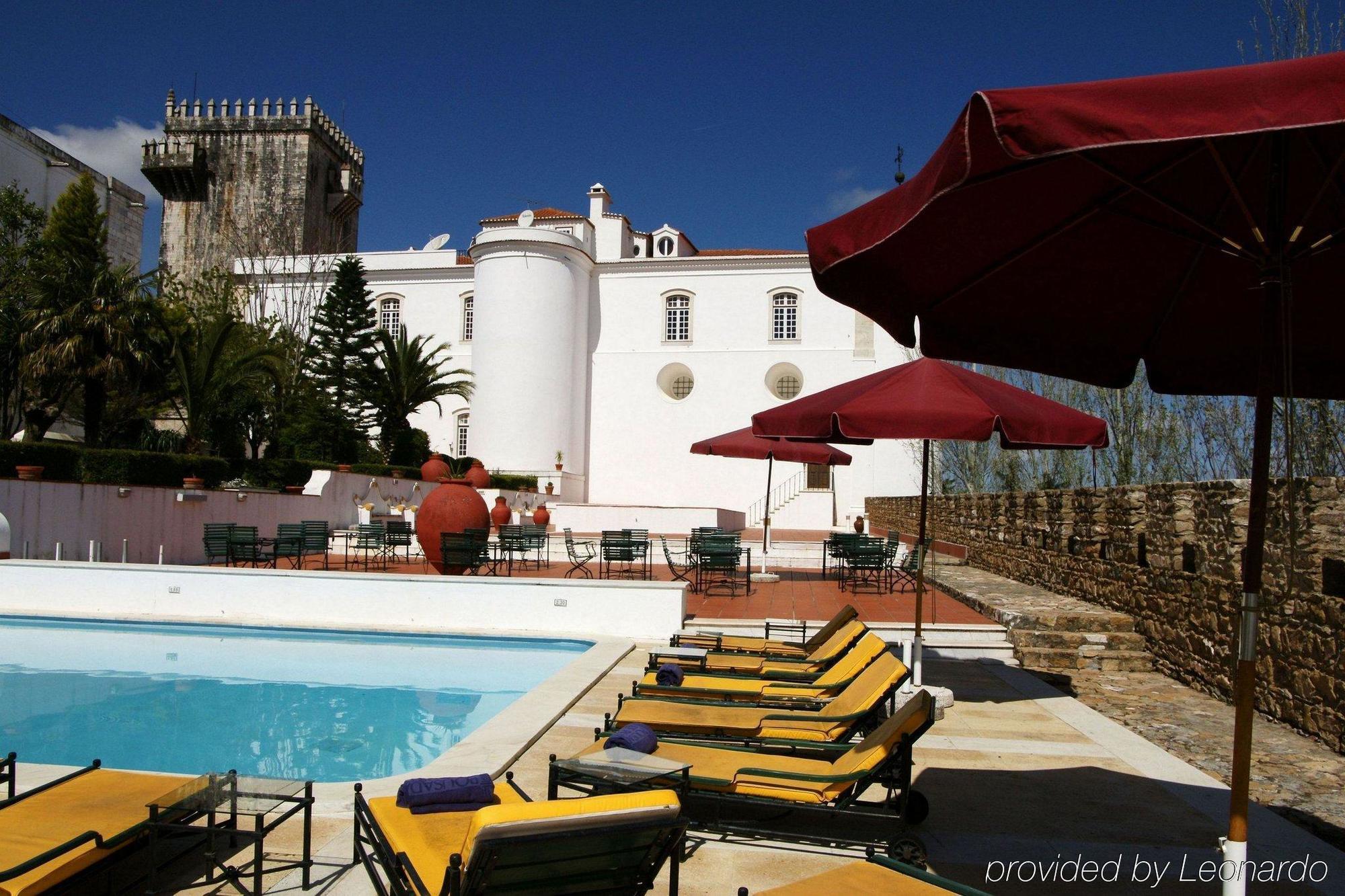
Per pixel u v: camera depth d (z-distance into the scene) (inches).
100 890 149.2
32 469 581.0
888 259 136.8
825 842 172.2
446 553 574.2
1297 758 242.7
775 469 1560.0
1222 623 312.0
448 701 334.0
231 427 956.0
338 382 1270.9
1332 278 148.9
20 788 196.1
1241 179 135.2
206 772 245.8
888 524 1253.1
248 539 607.8
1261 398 116.3
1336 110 80.8
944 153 94.7
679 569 739.4
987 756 241.8
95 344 847.7
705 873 163.8
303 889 151.9
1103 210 140.9
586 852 117.2
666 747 198.1
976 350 158.1
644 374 1611.7
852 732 213.2
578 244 1566.2
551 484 1445.6
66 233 1109.7
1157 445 674.8
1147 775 226.1
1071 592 484.7
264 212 2160.4
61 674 374.0
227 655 412.5
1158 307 161.8
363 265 1690.5
